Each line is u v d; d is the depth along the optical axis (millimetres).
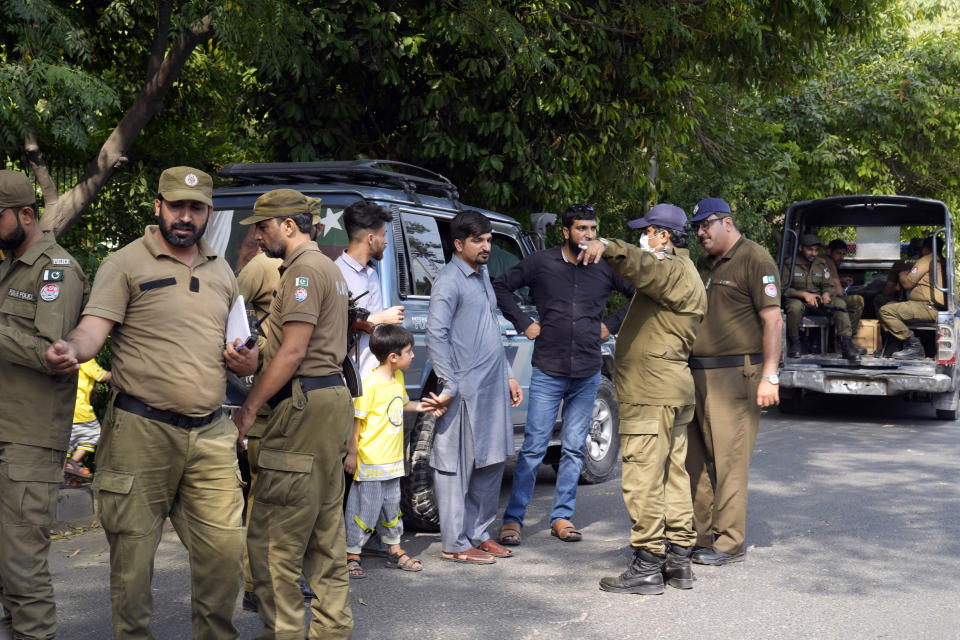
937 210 12617
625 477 5047
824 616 4637
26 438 3664
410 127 9703
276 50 8008
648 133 10664
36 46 7160
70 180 9805
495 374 5523
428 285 6250
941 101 19891
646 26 9781
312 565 3961
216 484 3555
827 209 13289
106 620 4480
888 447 9531
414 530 6305
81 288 3691
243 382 5504
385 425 5223
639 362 5023
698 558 5543
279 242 4070
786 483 7762
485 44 8734
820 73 13484
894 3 14312
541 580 5211
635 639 4305
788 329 12023
